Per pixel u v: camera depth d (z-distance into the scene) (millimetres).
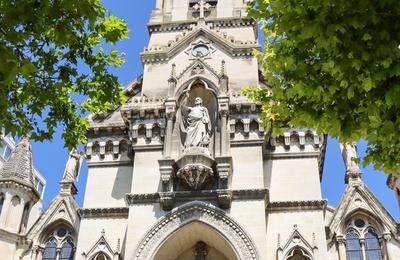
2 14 14734
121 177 31609
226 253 28641
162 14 39125
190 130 30156
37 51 17266
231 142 30406
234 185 28875
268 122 19203
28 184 33938
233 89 33250
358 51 13555
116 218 29938
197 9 39375
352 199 30078
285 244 27453
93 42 18391
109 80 18859
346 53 13727
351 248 28938
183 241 28938
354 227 29516
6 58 13562
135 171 30234
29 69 13812
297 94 15922
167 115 30875
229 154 29094
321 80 14875
